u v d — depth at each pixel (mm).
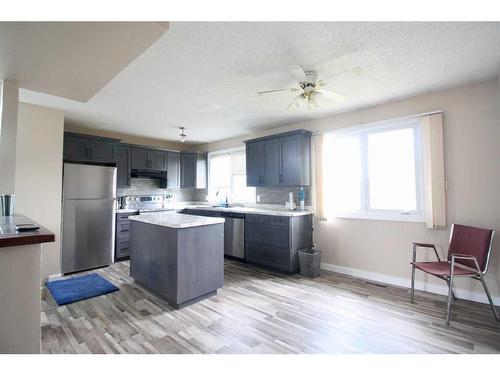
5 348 1119
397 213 3355
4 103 1961
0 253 1114
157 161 5496
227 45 2055
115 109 3652
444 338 2064
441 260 2963
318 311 2543
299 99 2756
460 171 2867
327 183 3941
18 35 1411
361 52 2174
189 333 2146
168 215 3535
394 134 3414
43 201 3455
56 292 3016
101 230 4156
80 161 4293
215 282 2947
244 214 4363
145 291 3092
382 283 3352
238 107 3582
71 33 1403
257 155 4645
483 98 2754
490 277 2697
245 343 1998
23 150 3326
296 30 1868
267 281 3449
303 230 3943
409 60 2312
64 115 3891
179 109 3666
